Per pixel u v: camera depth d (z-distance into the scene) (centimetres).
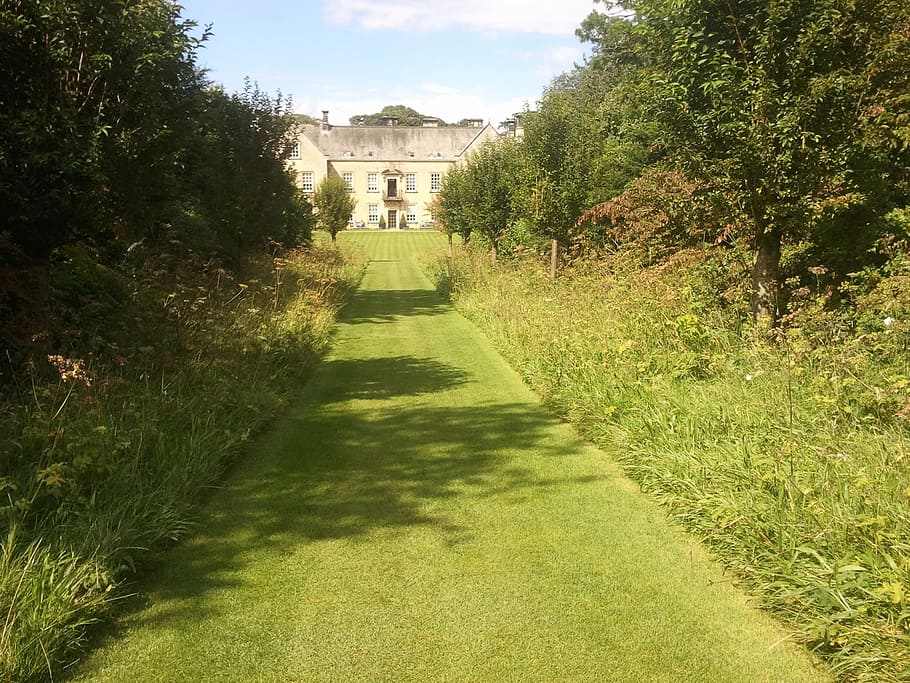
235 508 439
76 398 471
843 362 503
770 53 552
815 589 299
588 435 583
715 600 329
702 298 768
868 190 680
